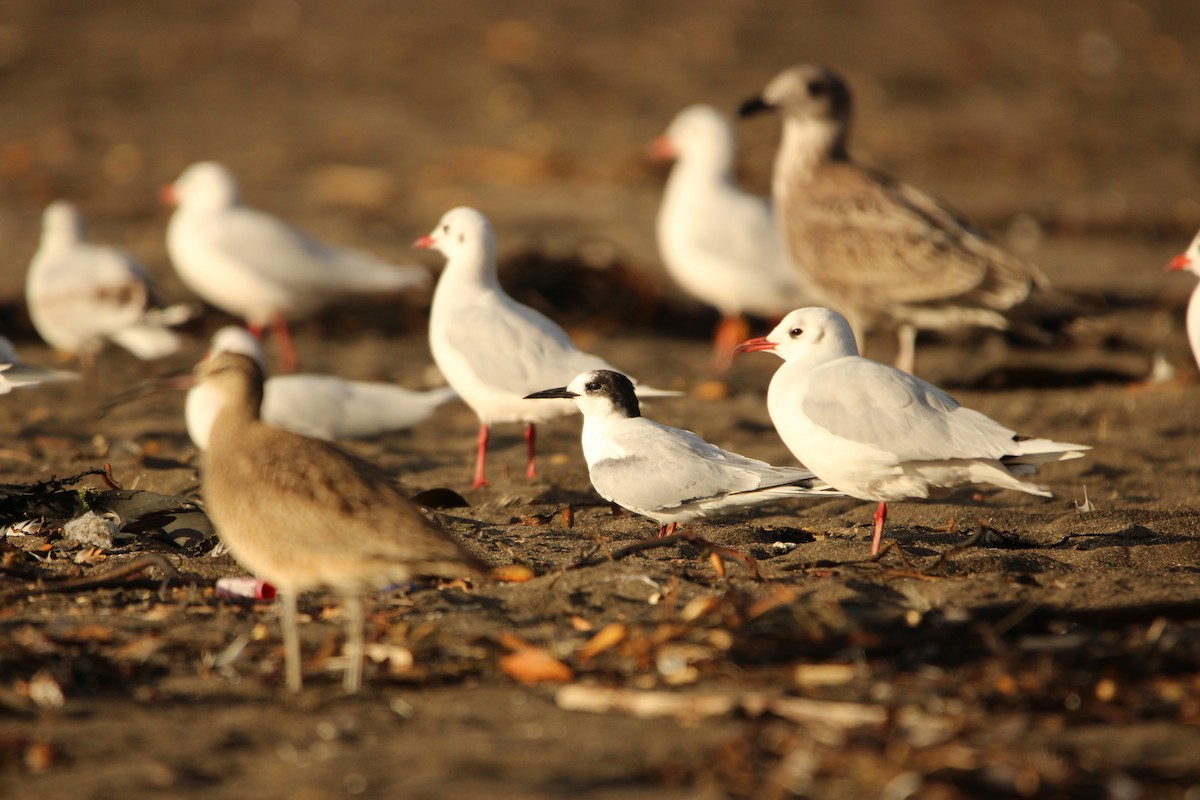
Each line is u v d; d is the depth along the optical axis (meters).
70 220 18.27
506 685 7.16
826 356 10.18
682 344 20.25
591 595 8.44
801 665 7.17
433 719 6.70
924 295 15.59
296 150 29.98
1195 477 12.12
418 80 35.69
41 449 13.13
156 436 14.01
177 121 31.98
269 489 7.00
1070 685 6.87
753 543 9.84
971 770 5.98
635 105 33.97
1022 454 9.09
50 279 16.95
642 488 9.94
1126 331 19.80
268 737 6.51
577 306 21.50
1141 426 14.10
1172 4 45.03
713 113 19.94
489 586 8.69
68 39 37.78
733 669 7.12
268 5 41.88
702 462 9.84
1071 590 8.35
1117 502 11.29
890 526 10.52
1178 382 16.20
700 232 19.25
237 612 8.25
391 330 20.83
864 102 34.69
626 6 42.53
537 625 7.97
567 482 12.29
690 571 8.94
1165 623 7.67
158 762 6.20
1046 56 39.62
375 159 29.62
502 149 30.36
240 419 7.57
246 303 19.12
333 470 7.09
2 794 5.90
